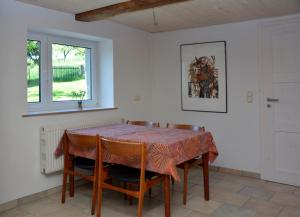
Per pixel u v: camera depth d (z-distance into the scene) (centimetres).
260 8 319
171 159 232
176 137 268
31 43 327
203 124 420
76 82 382
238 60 384
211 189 337
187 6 311
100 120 364
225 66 395
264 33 362
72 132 301
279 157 359
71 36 361
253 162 380
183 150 254
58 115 326
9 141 282
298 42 339
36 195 308
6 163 281
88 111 360
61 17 323
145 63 453
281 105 354
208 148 297
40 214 272
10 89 282
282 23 348
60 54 360
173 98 448
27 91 305
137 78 438
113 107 396
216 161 411
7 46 278
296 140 347
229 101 395
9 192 284
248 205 291
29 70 325
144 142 242
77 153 295
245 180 370
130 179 245
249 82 377
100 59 406
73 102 376
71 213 275
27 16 293
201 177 383
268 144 366
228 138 399
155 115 466
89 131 309
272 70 358
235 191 330
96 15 316
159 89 461
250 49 374
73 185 317
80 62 388
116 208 286
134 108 433
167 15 350
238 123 389
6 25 277
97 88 410
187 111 435
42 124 310
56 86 356
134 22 386
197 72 420
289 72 347
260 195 318
